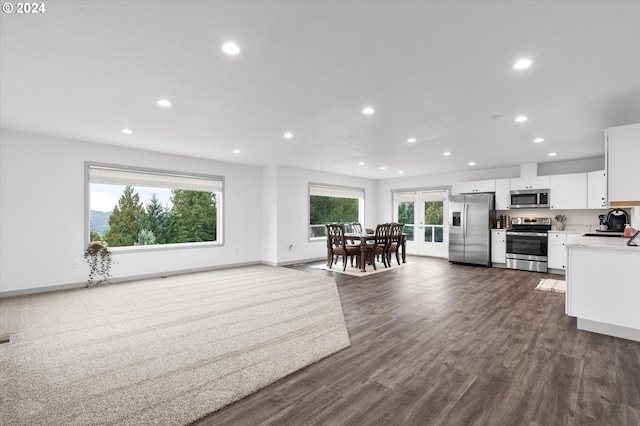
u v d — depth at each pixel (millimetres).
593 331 2996
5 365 2324
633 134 2971
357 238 6270
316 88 2740
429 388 2027
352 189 8711
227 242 6520
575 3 1610
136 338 2832
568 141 4574
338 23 1808
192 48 2096
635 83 2596
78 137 4484
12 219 4219
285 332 2984
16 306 3779
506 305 3881
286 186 7012
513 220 6699
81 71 2434
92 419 1709
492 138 4414
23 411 1775
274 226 6855
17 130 4148
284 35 1938
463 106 3158
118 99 3012
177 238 8227
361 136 4336
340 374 2217
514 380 2119
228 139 4559
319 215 10188
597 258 2977
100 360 2406
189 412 1773
